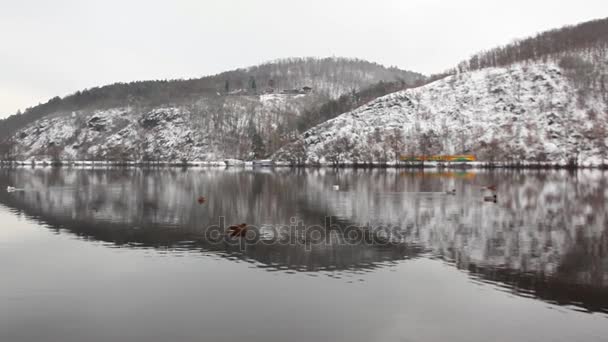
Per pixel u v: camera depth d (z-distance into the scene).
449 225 44.88
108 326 20.25
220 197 69.81
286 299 23.59
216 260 31.19
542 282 26.38
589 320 21.02
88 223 45.94
